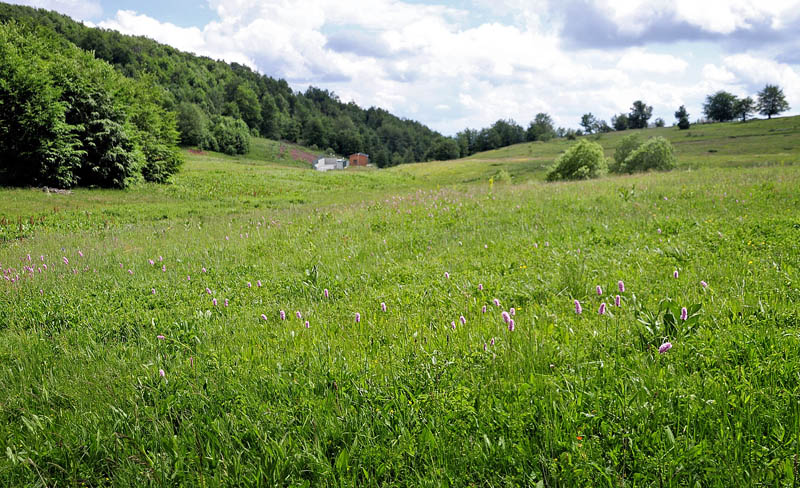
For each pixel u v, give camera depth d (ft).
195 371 14.43
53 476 10.44
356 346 16.02
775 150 273.33
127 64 570.46
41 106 96.43
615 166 183.52
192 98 581.53
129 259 38.58
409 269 27.35
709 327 14.44
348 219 51.67
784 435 8.98
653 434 9.23
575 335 15.15
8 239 55.88
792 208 34.78
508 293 20.61
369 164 647.15
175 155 139.64
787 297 16.20
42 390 14.70
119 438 11.14
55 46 124.16
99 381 15.02
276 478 9.32
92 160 107.34
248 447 10.64
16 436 11.95
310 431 10.82
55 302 26.05
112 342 19.35
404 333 16.97
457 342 15.19
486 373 12.82
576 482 8.39
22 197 86.02
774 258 21.52
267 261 34.35
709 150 301.02
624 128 640.58
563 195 54.03
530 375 12.21
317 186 150.51
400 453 9.66
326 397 12.03
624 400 10.41
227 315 22.08
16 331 21.71
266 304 23.59
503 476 8.95
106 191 106.93
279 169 202.69
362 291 24.00
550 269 24.22
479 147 641.81
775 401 9.97
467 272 25.07
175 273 32.50
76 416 12.92
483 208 49.83
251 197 116.26
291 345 16.89
